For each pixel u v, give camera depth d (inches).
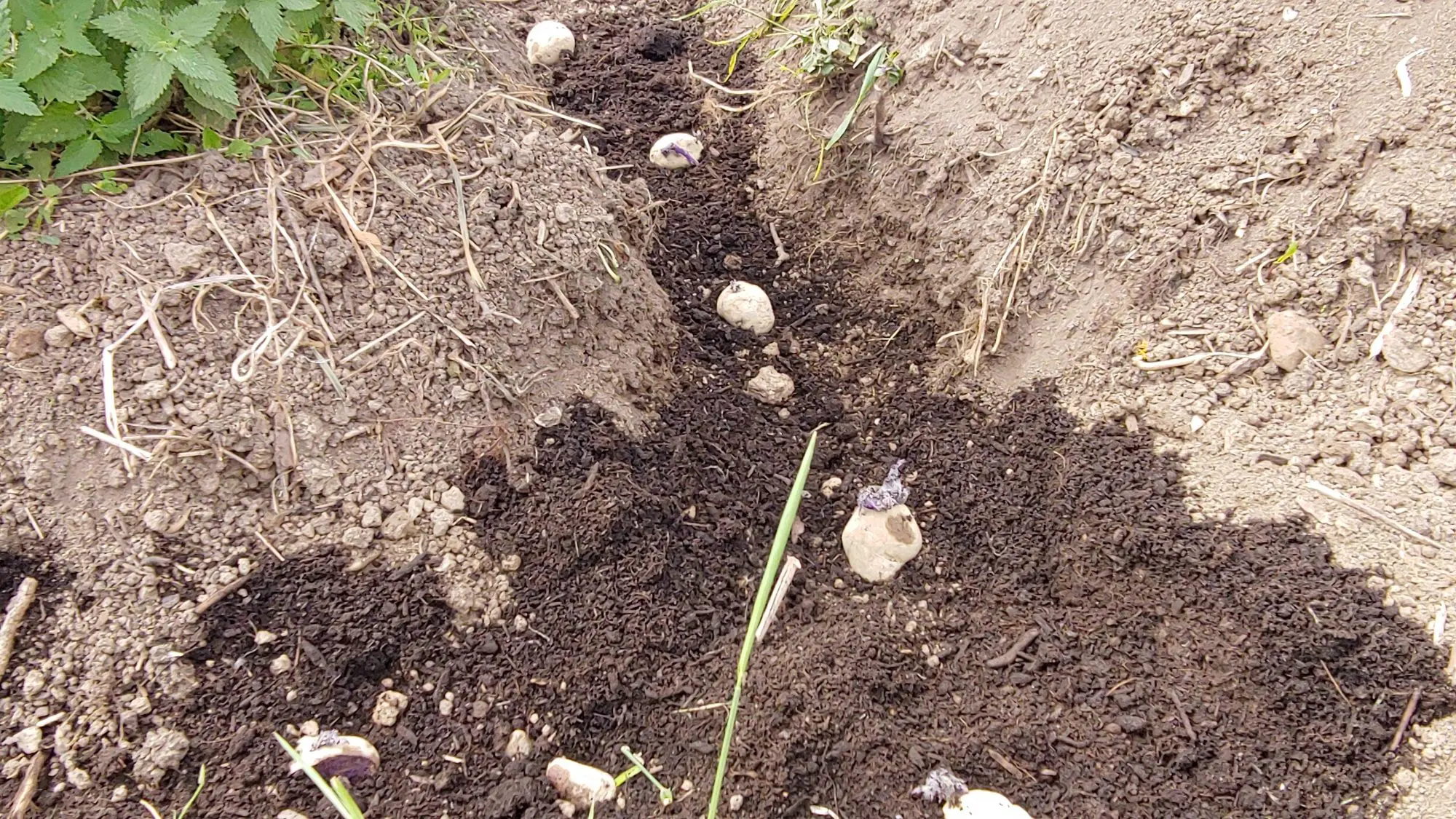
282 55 35.4
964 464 35.9
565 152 37.9
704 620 32.1
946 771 29.2
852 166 42.6
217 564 29.7
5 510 29.0
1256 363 34.6
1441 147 33.7
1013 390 37.2
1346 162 34.7
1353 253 34.2
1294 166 35.3
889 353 39.7
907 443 36.9
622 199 39.6
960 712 30.6
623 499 32.8
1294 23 36.3
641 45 48.8
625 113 46.3
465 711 29.7
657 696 30.5
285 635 29.5
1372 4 35.8
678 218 43.2
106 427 29.7
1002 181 38.5
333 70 35.9
